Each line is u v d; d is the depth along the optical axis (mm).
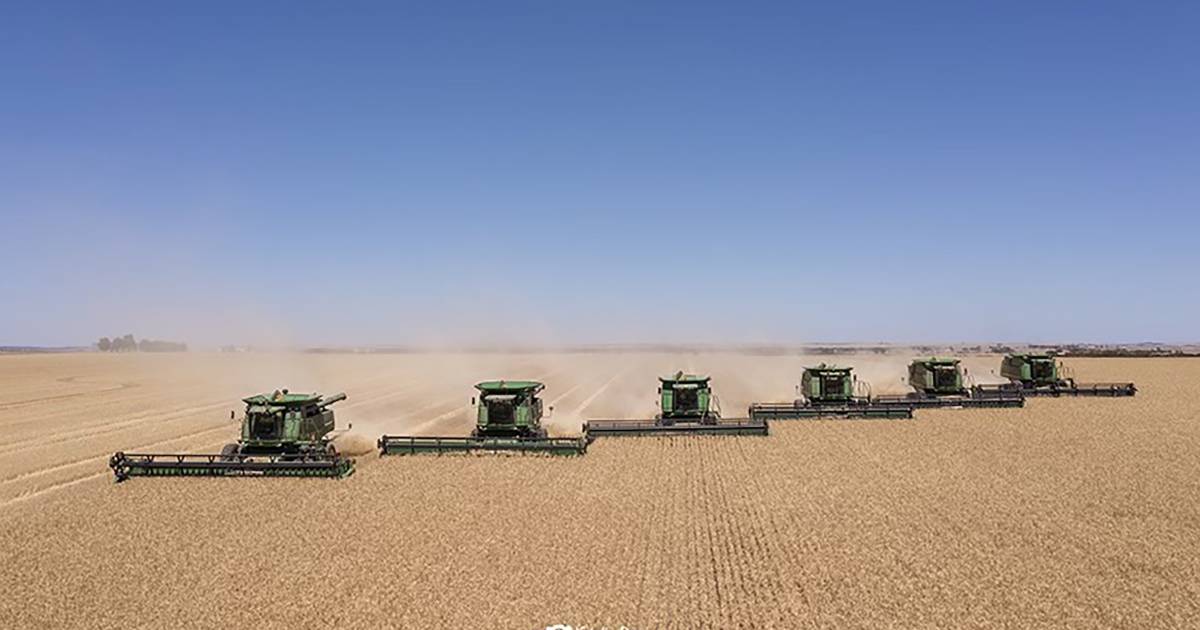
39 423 49500
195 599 16969
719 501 24922
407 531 21906
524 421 34688
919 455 32781
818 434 38719
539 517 23188
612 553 19688
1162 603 16375
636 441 36938
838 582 17594
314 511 24328
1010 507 24062
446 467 31203
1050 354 55875
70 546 20891
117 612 16312
